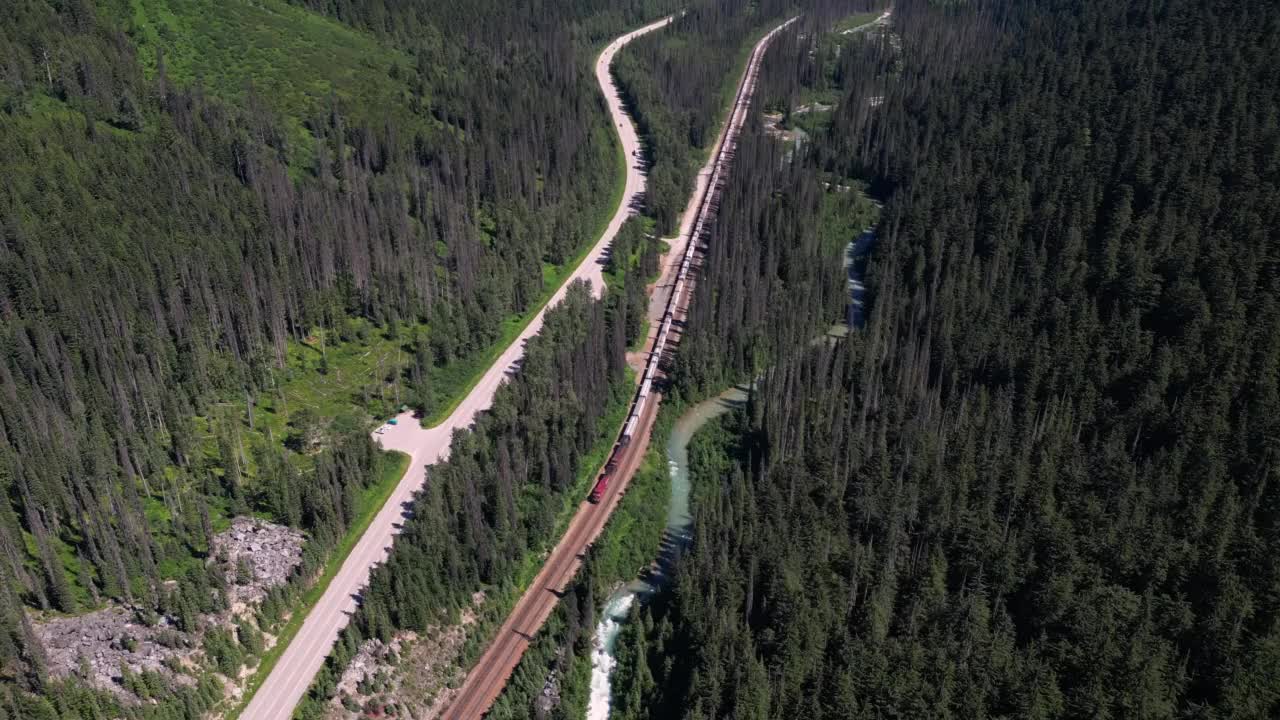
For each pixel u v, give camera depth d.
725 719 113.56
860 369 180.12
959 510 137.38
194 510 134.38
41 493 121.44
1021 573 128.38
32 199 160.12
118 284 155.38
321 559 133.38
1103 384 164.00
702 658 122.50
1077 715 110.38
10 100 177.38
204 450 146.25
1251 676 110.94
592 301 197.75
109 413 138.12
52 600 118.31
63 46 194.88
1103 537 131.25
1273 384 151.50
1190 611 121.38
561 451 152.12
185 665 114.81
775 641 122.69
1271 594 120.44
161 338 154.75
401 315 186.25
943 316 187.25
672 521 158.12
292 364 170.38
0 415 129.25
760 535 138.62
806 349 187.50
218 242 171.88
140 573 123.12
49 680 106.50
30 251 149.88
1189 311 169.88
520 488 150.62
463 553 135.12
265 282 165.62
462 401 171.38
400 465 153.38
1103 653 114.19
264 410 159.12
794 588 127.75
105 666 111.50
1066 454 148.38
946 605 124.81
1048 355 169.38
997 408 161.12
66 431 131.12
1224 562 125.81
